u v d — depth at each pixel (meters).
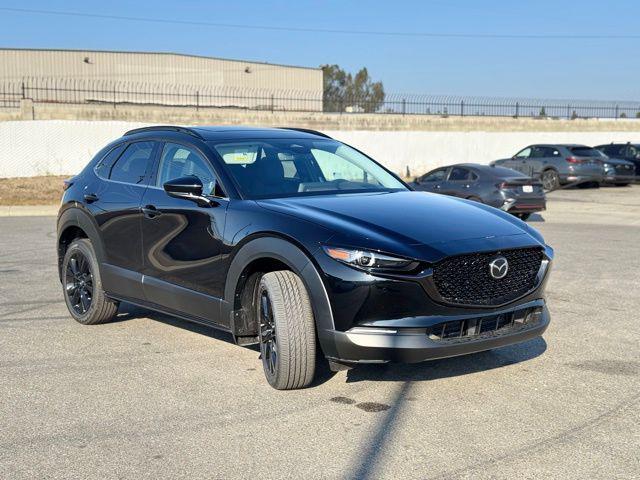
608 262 10.20
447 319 4.50
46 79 41.41
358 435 4.21
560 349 5.90
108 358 5.77
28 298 7.95
